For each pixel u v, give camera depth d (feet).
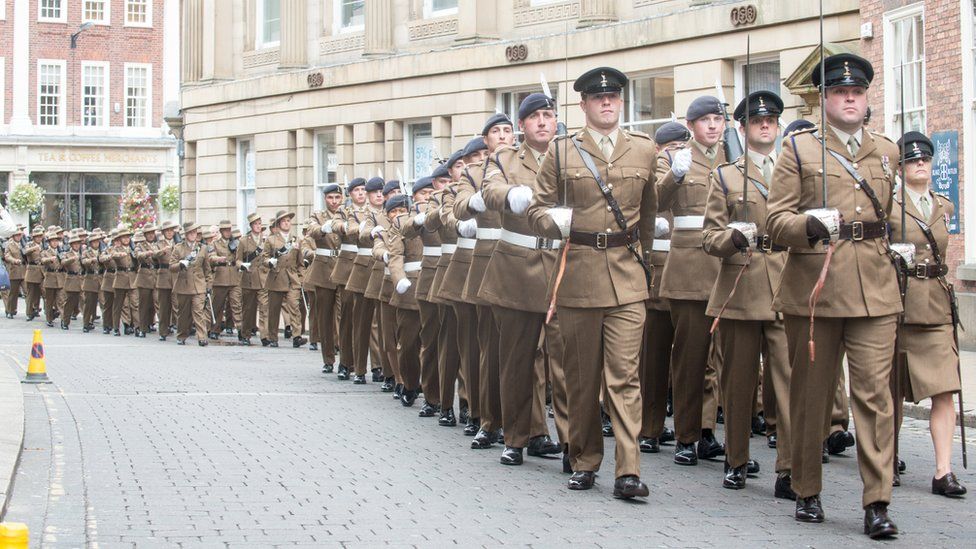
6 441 35.68
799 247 26.05
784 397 30.07
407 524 26.78
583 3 82.48
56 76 194.90
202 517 27.48
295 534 25.85
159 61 200.23
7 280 53.26
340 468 33.58
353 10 107.45
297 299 79.87
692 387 34.27
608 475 32.68
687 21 74.43
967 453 35.96
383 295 49.06
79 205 194.29
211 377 57.31
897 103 63.52
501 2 90.84
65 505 28.73
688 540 25.32
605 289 29.45
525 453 36.42
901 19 63.31
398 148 100.17
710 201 31.73
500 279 33.83
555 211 28.96
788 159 26.27
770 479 32.24
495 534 25.82
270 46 116.57
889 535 25.49
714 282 33.86
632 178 29.78
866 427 25.80
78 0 195.93
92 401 47.65
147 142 196.13
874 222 26.11
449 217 38.27
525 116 33.68
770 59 71.10
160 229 91.40
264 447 36.96
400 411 45.65
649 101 79.25
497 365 36.81
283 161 112.88
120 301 94.02
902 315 28.25
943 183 60.90
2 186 190.49
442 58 93.76
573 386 30.37
